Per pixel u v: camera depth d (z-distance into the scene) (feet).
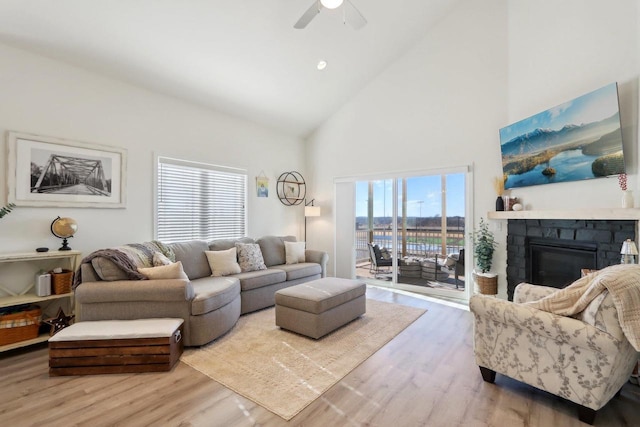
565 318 5.96
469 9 14.40
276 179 18.67
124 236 12.17
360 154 18.04
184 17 10.48
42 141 10.19
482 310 7.05
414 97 16.06
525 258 12.32
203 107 14.94
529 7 12.20
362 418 6.08
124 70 11.73
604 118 9.02
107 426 5.80
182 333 9.00
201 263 12.78
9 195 9.58
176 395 6.82
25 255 9.05
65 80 10.71
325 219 19.63
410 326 11.09
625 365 5.95
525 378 6.61
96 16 9.59
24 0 8.63
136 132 12.55
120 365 7.75
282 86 15.35
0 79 9.49
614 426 5.85
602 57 9.53
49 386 7.16
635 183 8.75
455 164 14.78
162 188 13.52
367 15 13.30
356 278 18.71
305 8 11.74
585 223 10.02
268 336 10.15
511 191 13.07
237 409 6.35
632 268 5.92
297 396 6.81
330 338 9.98
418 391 7.01
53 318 10.03
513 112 12.98
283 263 16.05
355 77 16.78
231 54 12.51
